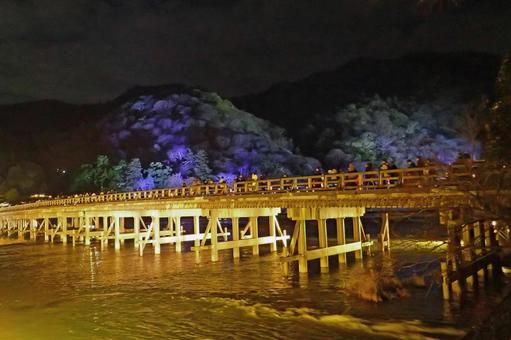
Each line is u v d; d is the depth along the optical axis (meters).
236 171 98.69
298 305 19.95
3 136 161.50
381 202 21.80
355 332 16.17
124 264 34.69
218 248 32.53
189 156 101.06
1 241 65.44
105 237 45.94
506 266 22.36
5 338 17.23
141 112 143.12
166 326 18.00
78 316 20.02
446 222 12.52
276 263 31.39
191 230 61.62
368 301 19.77
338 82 163.25
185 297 22.66
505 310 10.38
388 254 26.56
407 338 15.26
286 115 157.25
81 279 29.27
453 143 90.12
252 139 114.00
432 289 20.53
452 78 140.88
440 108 117.56
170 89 159.38
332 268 28.03
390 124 108.50
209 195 32.75
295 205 25.86
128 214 42.81
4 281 29.69
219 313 19.48
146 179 94.94
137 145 125.12
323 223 26.53
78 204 51.22
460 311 17.31
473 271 19.70
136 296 23.47
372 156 98.62
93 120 166.88
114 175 97.75
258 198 28.31
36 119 197.88
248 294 22.58
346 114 121.25
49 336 17.30
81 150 140.62
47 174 134.25
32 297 24.36
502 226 10.53
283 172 95.88
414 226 31.67
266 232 54.91
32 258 41.50
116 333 17.36
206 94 141.62
